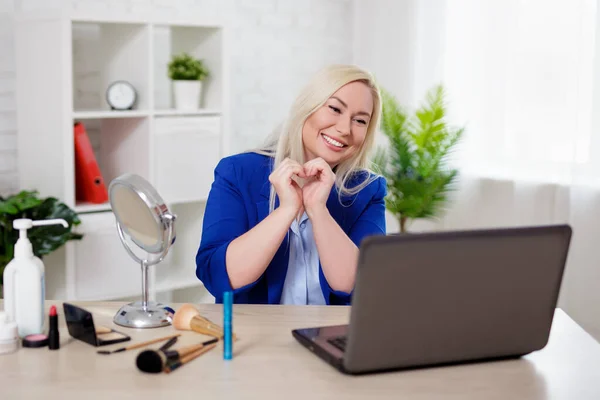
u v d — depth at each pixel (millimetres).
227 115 3664
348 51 4598
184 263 3793
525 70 3779
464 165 4074
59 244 3018
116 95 3355
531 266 1354
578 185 3564
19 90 3324
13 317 1470
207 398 1201
